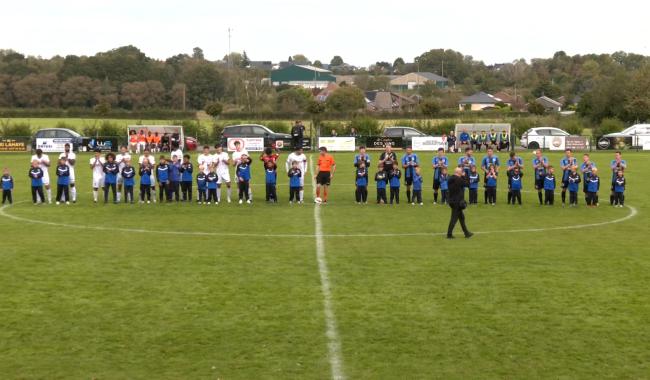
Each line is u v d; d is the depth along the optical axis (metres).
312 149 58.56
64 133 55.59
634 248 20.23
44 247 20.17
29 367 11.29
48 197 30.05
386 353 11.86
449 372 11.11
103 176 30.25
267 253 19.38
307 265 17.86
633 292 15.40
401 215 26.50
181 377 10.93
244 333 12.77
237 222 24.73
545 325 13.21
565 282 16.23
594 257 18.95
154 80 115.19
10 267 17.61
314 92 133.88
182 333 12.78
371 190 34.81
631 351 11.96
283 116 88.25
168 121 84.25
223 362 11.49
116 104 110.06
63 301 14.67
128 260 18.45
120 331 12.89
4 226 23.86
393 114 89.69
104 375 11.01
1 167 44.50
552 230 23.34
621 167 29.44
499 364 11.41
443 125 68.31
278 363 11.44
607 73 163.50
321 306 14.32
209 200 30.06
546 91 145.62
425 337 12.59
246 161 29.75
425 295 15.12
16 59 121.38
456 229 23.44
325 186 30.03
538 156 29.97
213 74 117.44
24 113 92.75
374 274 16.95
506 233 22.70
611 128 67.06
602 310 14.10
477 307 14.28
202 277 16.62
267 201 30.27
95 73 113.75
